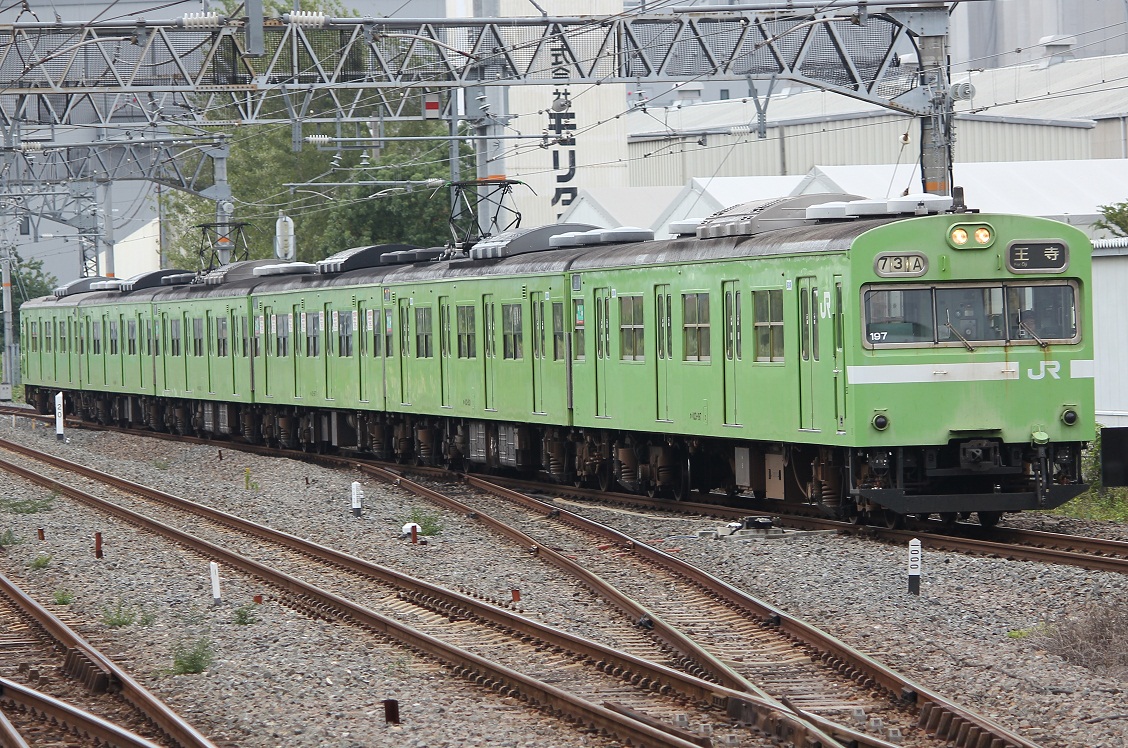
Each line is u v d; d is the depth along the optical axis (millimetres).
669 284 53969
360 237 141625
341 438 83562
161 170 121750
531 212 160000
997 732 22969
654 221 140000
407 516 53625
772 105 186375
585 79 75000
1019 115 182625
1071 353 45594
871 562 40031
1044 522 49906
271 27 74375
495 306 66125
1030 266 45312
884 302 44406
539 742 24375
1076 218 120438
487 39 77438
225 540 50125
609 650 29859
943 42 71312
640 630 33594
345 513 55781
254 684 29141
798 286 46719
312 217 165500
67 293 129000
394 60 78875
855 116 164750
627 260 56500
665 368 54406
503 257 67250
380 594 39562
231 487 66312
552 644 32031
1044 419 45375
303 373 85062
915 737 24250
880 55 73688
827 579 38062
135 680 29594
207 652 31188
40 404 135625
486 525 51156
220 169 116250
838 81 73875
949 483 47469
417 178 140500
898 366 44312
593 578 38656
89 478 70562
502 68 77188
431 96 87125
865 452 44938
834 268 44781
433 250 76500
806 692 27391
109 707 27844
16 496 62469
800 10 73250
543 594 38344
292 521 54531
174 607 38000
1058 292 45781
